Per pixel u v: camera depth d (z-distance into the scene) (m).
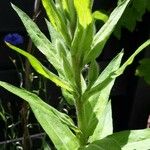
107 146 0.40
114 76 0.38
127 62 0.37
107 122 0.47
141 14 1.01
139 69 1.10
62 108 0.91
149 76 1.10
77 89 0.40
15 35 0.84
